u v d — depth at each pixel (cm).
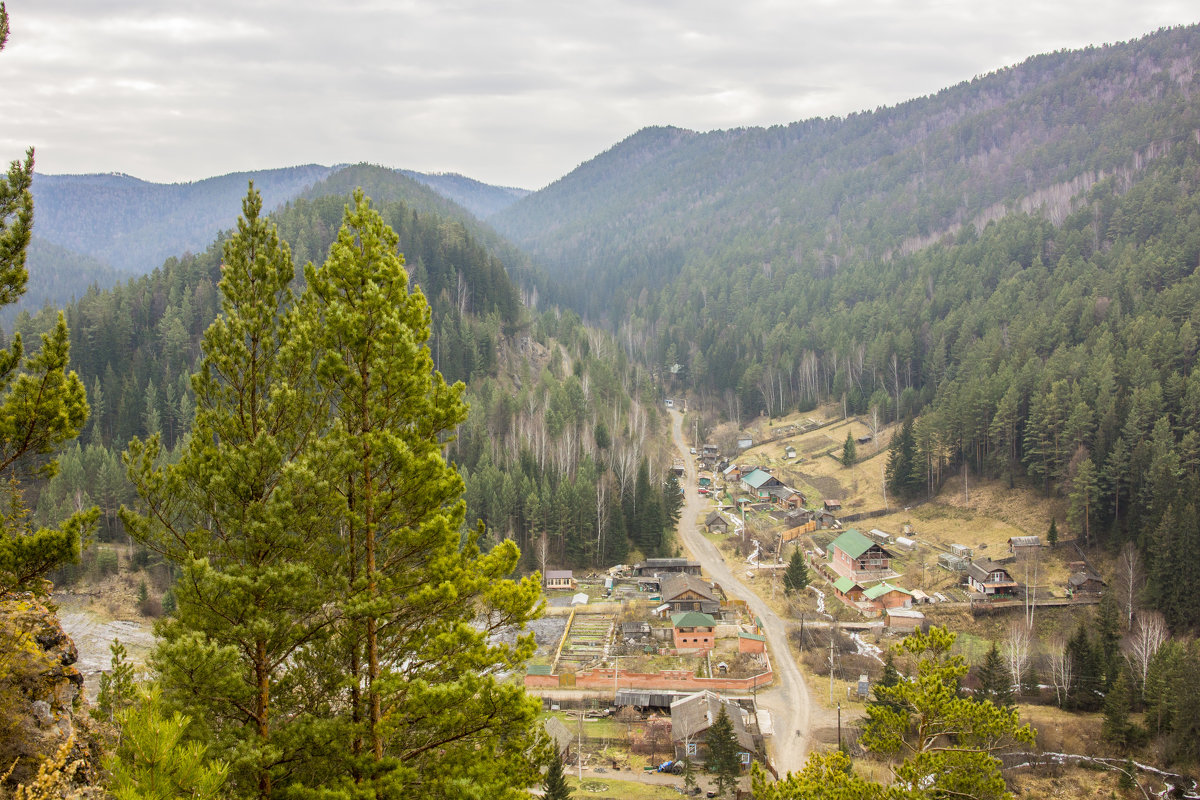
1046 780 6544
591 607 10269
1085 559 10381
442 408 2312
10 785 1744
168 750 1321
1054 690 7844
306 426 2312
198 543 2078
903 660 8594
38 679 2025
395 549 2273
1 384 1961
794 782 2875
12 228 1969
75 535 1944
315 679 2219
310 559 2142
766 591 10812
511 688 2133
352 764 2022
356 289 2266
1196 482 9381
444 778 2042
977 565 10231
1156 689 7062
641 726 7319
